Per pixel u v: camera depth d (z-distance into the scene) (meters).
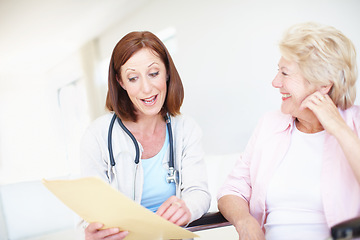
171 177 1.09
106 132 1.10
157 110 1.06
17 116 5.68
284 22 1.91
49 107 5.93
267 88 2.11
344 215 0.88
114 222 0.78
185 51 2.90
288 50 0.90
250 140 1.14
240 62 2.31
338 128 0.83
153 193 1.11
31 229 1.29
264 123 1.10
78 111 5.71
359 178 0.80
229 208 0.99
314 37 0.87
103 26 4.30
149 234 0.84
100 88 4.93
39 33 4.28
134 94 1.03
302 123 1.00
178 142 1.13
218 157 1.44
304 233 0.92
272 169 1.00
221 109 2.54
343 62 0.88
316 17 1.70
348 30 1.55
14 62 5.34
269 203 1.00
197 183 1.07
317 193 0.92
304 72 0.89
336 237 0.43
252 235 0.88
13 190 1.29
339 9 1.58
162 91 1.05
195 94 2.83
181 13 2.90
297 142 1.00
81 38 4.73
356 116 0.94
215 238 1.30
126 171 1.09
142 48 1.00
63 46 4.99
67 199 0.78
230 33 2.37
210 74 2.63
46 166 5.70
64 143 5.91
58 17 3.86
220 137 2.60
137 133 1.12
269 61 2.07
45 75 6.08
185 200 0.98
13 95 5.66
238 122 2.41
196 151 1.15
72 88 5.75
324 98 0.87
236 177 1.12
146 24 3.53
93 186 0.66
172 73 1.10
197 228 0.98
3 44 4.47
